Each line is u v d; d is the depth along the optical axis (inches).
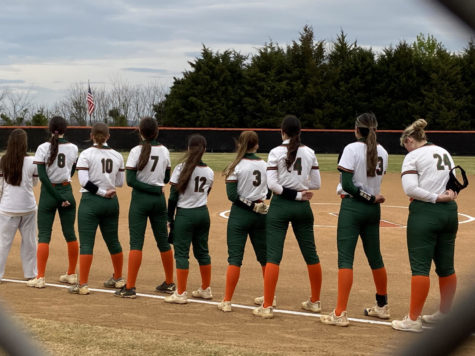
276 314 245.4
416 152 217.9
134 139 1261.1
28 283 287.3
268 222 240.2
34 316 228.1
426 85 1711.4
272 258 238.5
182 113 1840.6
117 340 194.5
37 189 754.8
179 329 216.8
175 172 254.8
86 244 273.9
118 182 285.1
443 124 1662.2
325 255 377.1
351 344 200.7
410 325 217.9
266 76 1815.9
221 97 1829.5
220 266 346.6
